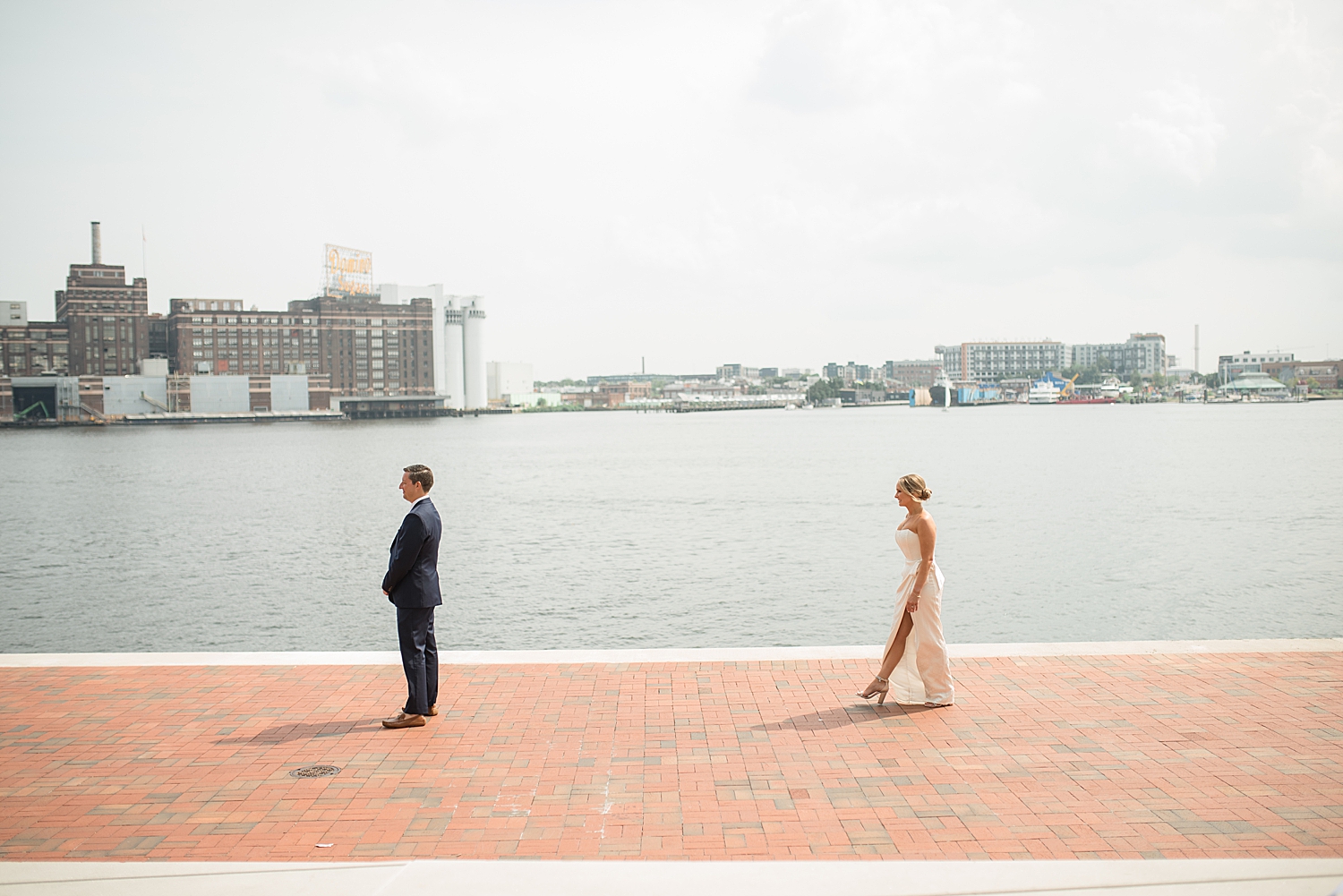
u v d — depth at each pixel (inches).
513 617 976.9
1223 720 310.0
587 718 320.2
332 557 1366.9
